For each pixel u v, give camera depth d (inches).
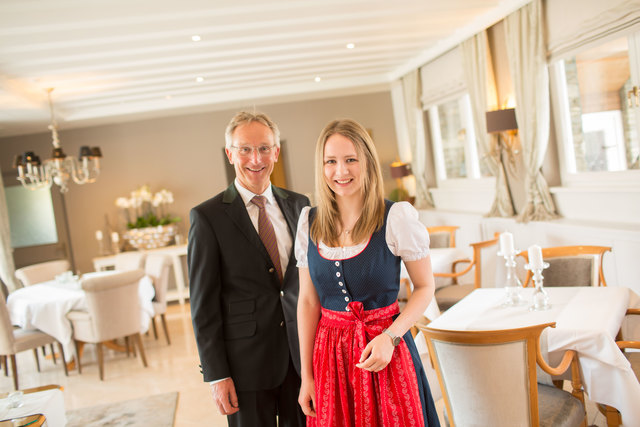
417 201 326.0
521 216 205.9
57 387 116.1
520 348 75.4
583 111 184.2
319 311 65.5
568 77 189.9
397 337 55.4
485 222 236.2
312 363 64.5
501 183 225.5
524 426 77.4
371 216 59.0
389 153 359.9
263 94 308.2
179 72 239.0
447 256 187.0
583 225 173.9
